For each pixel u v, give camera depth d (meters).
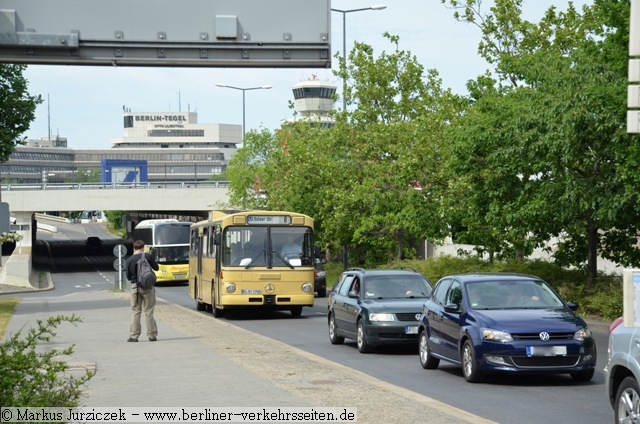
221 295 55.75
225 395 22.45
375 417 19.20
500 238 61.38
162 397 22.28
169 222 113.19
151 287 37.84
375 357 35.03
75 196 161.38
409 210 71.62
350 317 37.81
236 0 31.11
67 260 188.50
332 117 92.19
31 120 78.88
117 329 44.62
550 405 23.06
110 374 27.08
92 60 30.72
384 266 86.81
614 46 47.16
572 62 49.22
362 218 83.94
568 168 49.69
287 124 104.69
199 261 64.50
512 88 59.47
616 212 46.81
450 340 28.75
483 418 20.34
